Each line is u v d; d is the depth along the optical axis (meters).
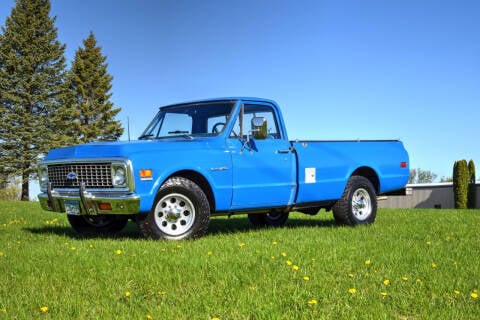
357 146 9.12
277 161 7.89
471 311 3.72
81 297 3.98
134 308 3.69
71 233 8.02
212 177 7.11
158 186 6.60
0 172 39.62
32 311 3.68
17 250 6.01
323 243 6.46
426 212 13.86
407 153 10.01
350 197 8.87
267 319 3.49
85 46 48.62
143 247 6.03
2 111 39.41
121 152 6.51
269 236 7.25
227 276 4.53
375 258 5.50
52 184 7.23
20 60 40.34
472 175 32.22
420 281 4.47
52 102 40.81
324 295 4.02
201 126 7.78
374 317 3.53
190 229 6.86
